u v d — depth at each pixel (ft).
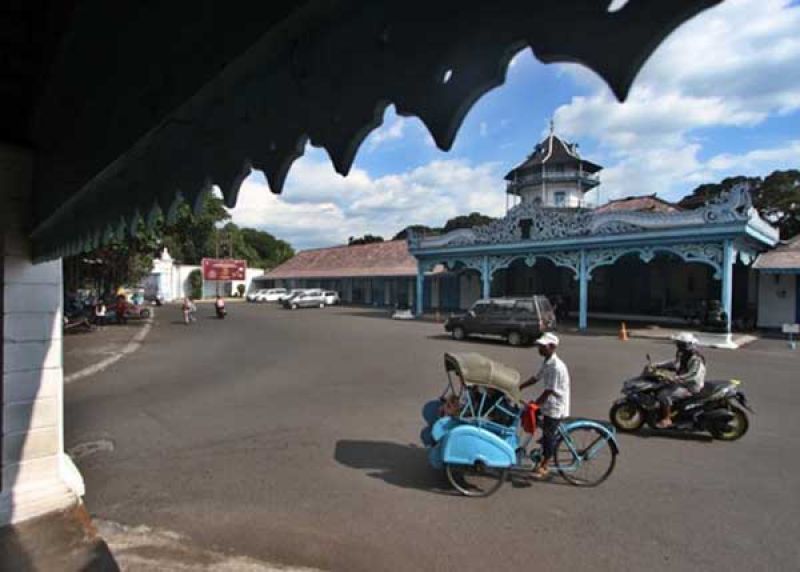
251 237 275.59
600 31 2.12
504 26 2.52
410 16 3.05
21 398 12.82
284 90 4.00
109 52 5.54
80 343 52.95
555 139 115.34
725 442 20.38
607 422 23.22
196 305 135.03
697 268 74.95
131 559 11.68
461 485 15.94
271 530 13.10
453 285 106.63
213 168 5.10
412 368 38.19
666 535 12.75
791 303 63.05
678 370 22.21
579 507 14.40
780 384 31.63
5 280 12.39
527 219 69.00
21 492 12.73
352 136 3.53
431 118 3.04
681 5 1.84
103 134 6.23
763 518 13.64
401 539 12.64
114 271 80.94
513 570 11.24
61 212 9.13
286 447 19.83
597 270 86.69
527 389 30.73
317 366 39.19
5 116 9.56
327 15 3.25
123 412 25.25
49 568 10.89
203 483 16.20
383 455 18.89
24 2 5.14
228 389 30.76
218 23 3.89
